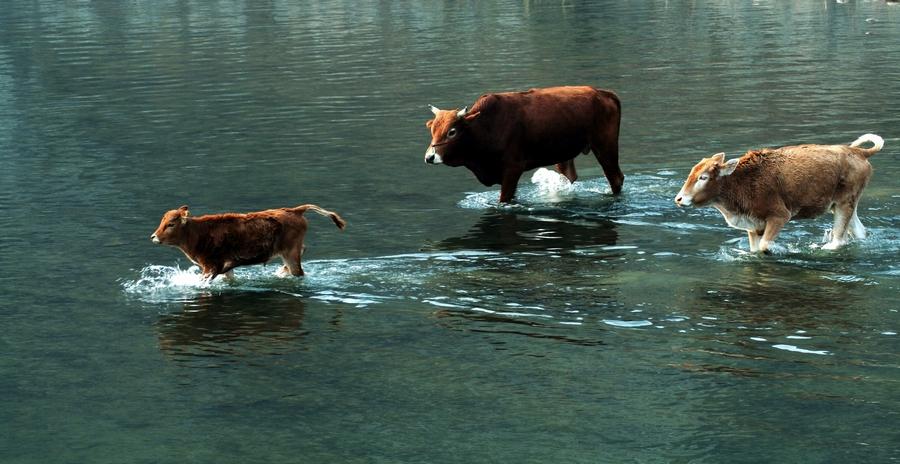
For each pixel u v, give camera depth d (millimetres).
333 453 7652
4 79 29172
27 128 21766
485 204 14938
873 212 13617
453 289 11227
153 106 24125
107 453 7711
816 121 19984
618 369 9039
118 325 10352
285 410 8391
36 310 10828
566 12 45781
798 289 10914
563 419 8125
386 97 24266
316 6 52438
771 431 7840
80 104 24641
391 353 9523
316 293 11164
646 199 14922
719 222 13656
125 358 9516
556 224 13781
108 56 33781
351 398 8594
